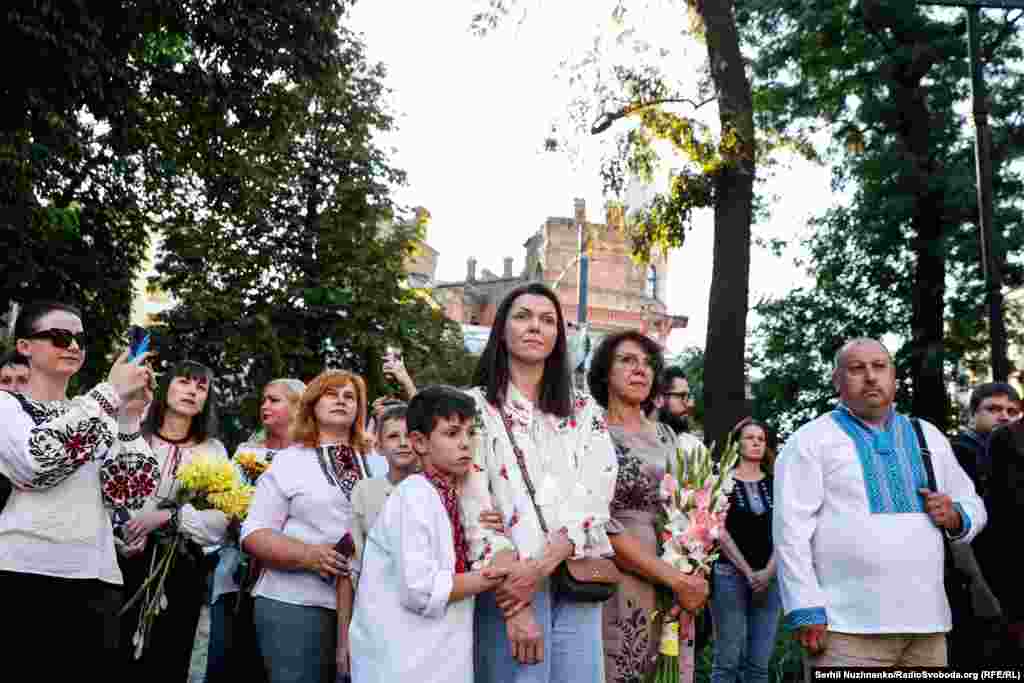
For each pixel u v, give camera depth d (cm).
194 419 515
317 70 1662
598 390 472
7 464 352
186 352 2064
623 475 425
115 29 1350
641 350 462
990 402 577
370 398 2211
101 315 1678
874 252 1819
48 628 356
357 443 479
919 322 1736
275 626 427
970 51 859
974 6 756
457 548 341
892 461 417
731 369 1259
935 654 407
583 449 370
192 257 2111
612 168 1376
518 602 330
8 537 353
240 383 2127
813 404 1908
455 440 345
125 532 430
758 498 621
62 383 389
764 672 599
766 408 1944
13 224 1284
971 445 579
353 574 431
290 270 2231
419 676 321
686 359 2059
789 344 1928
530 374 378
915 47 1662
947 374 1814
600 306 4503
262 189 2070
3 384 420
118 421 404
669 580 393
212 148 1750
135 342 390
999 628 468
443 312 2569
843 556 407
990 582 466
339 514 443
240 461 546
